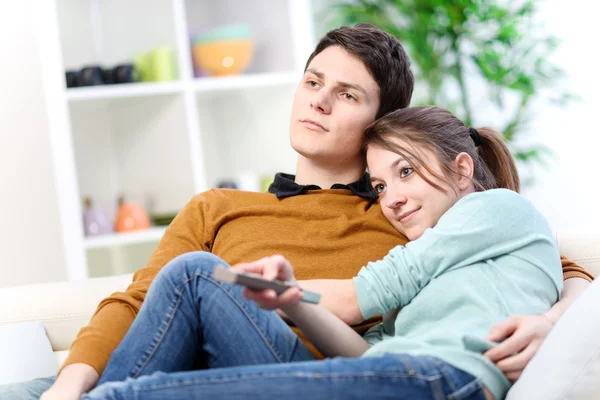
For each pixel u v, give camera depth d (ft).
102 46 13.55
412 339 4.92
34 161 11.59
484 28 16.98
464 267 5.27
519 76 16.11
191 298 4.98
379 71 6.51
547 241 5.43
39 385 5.93
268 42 13.48
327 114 6.49
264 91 13.41
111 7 13.47
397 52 6.70
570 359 4.50
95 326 5.31
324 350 5.20
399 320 5.27
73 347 5.17
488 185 6.14
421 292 5.27
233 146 14.06
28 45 11.60
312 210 6.34
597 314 4.54
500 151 6.44
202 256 5.06
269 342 4.90
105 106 13.35
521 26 16.71
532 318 4.92
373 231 6.28
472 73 17.40
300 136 6.55
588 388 4.46
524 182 16.71
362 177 6.70
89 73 12.23
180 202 12.80
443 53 16.55
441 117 6.04
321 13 17.69
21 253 11.46
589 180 16.72
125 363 4.81
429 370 4.42
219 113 14.15
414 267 5.27
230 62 12.93
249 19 13.69
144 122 13.21
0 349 6.46
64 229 11.57
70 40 13.33
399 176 5.89
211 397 4.27
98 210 12.46
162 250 6.38
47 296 6.92
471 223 5.32
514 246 5.31
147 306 4.96
